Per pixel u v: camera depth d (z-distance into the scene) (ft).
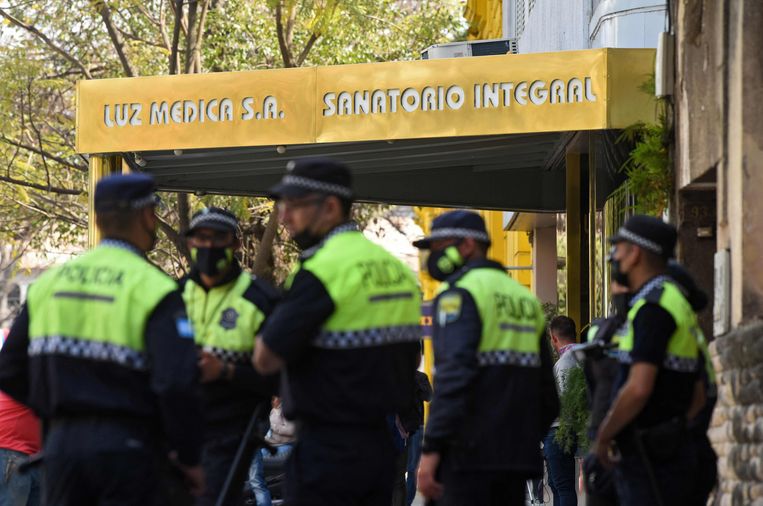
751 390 43.55
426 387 77.77
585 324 83.97
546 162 90.84
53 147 152.97
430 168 92.84
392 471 35.42
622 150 71.05
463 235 37.55
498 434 36.55
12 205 150.71
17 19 142.00
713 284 56.44
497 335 36.78
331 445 34.04
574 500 69.77
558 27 93.40
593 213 71.36
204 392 42.50
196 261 43.83
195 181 89.97
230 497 41.39
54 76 144.05
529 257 146.20
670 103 58.39
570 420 64.85
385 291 34.86
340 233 34.86
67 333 30.14
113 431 29.66
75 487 29.81
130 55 146.41
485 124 66.28
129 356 29.94
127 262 30.73
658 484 34.99
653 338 34.37
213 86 70.64
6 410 57.06
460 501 36.55
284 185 34.86
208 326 43.80
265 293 44.29
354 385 34.06
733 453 45.29
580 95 64.90
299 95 69.21
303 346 33.81
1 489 57.21
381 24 148.77
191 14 129.39
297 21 143.74
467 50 86.84
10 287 241.55
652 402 35.01
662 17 69.82
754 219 46.29
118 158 75.15
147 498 30.04
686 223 56.85
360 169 88.69
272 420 87.15
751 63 46.60
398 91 67.62
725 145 49.01
